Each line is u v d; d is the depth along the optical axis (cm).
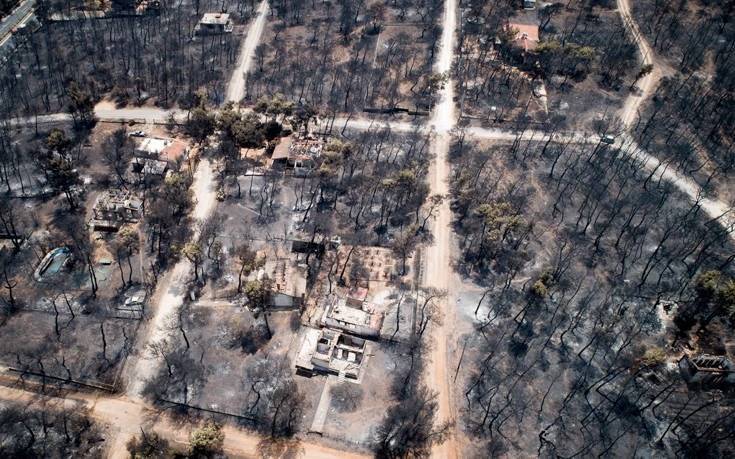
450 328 17725
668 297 18700
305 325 17712
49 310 17888
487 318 18025
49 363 16500
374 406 15725
